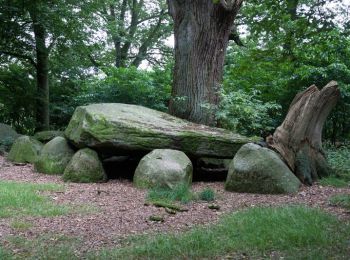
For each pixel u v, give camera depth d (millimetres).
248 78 14742
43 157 10367
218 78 12344
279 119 14656
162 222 5902
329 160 10836
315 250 4441
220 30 12195
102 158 9828
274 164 8219
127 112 10180
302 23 7207
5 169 10828
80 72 22969
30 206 6656
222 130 10383
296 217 5566
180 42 12289
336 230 5117
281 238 4781
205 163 10508
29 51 19500
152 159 8656
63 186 8484
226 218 5859
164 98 16016
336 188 8375
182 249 4594
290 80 14266
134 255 4465
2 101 20781
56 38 19297
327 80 13828
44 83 20016
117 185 8844
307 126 9297
